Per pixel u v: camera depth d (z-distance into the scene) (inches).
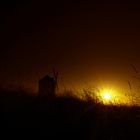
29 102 366.6
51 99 402.9
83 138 306.7
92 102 418.9
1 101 354.0
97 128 338.3
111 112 395.9
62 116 350.0
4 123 306.0
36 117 329.4
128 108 419.5
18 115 325.7
